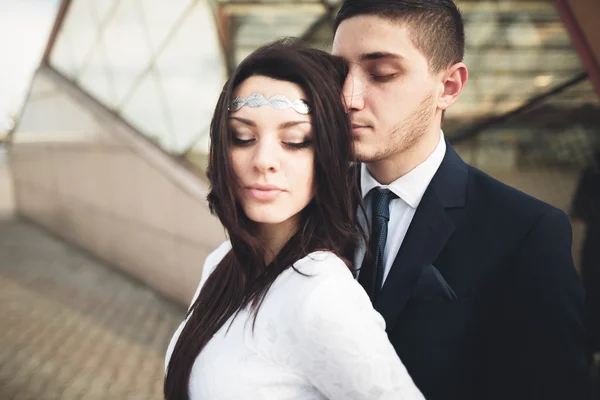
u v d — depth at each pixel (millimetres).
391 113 1039
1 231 8469
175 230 4898
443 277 1063
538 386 962
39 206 8711
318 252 900
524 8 2500
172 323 4574
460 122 2959
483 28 2703
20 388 3461
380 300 1106
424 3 1006
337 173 887
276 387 862
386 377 787
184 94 4770
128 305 5016
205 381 895
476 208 1092
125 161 5656
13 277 5902
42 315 4742
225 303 974
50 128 7691
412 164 1143
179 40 4680
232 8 3938
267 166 840
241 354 873
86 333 4363
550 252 982
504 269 1021
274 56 850
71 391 3439
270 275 902
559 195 2662
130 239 5824
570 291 962
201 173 4707
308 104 850
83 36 6469
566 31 2318
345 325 799
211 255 1262
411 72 1021
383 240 1169
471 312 1030
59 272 6129
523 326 985
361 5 1022
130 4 5223
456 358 1029
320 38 3580
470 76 2840
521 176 2801
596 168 2512
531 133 2729
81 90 6734
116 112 6055
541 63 2564
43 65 7852
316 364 822
